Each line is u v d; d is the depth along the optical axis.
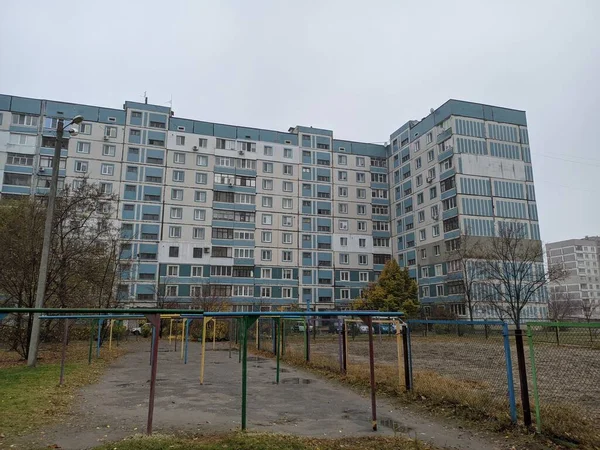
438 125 55.44
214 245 56.97
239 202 59.41
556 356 14.28
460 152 52.12
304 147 64.31
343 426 7.47
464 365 14.58
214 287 54.28
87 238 22.94
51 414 8.15
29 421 7.57
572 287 135.75
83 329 29.44
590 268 138.75
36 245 18.50
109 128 55.09
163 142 57.06
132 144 55.59
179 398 10.00
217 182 58.78
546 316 46.97
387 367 13.92
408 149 62.03
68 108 54.31
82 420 7.75
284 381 12.70
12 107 52.56
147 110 57.00
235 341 28.58
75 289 21.45
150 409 6.73
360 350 22.56
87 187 22.64
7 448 6.07
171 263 54.62
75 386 11.50
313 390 11.11
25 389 10.61
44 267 15.66
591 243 141.25
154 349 6.89
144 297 52.66
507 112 55.16
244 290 57.44
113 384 12.10
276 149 62.81
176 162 57.31
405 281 50.03
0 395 9.74
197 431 7.04
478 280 43.53
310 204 63.00
